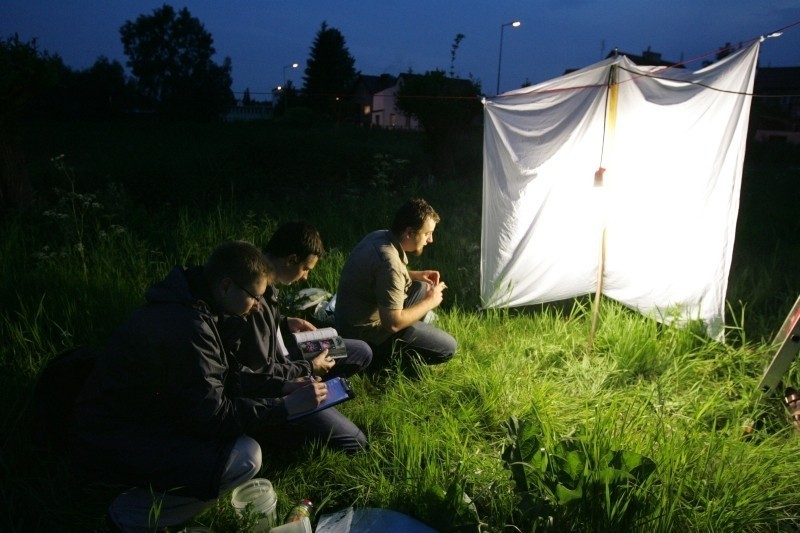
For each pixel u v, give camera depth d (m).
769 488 2.80
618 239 4.73
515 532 2.49
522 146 4.71
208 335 2.34
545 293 5.02
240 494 2.59
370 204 8.34
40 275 4.76
